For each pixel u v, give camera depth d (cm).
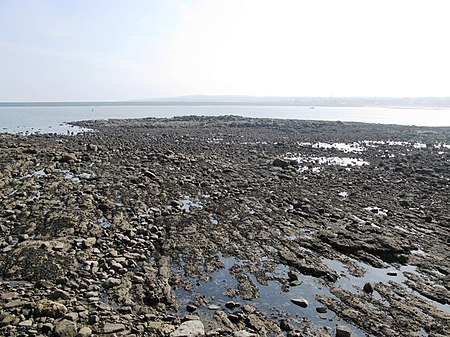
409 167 3447
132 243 1541
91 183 2319
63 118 9319
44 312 1004
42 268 1272
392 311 1162
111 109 17362
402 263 1496
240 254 1534
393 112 16962
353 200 2352
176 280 1301
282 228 1816
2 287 1159
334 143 5281
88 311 1052
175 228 1752
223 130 6550
